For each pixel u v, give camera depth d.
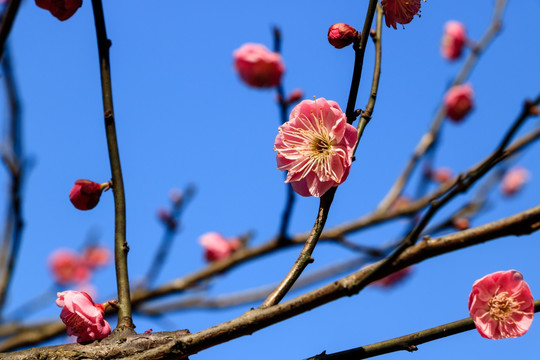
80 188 0.71
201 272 1.03
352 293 0.64
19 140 0.83
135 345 0.66
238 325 0.64
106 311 0.67
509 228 0.64
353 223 0.97
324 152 0.67
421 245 0.64
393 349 0.65
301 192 0.67
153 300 1.02
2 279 0.83
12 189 0.83
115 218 0.69
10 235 0.85
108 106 0.70
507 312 0.66
